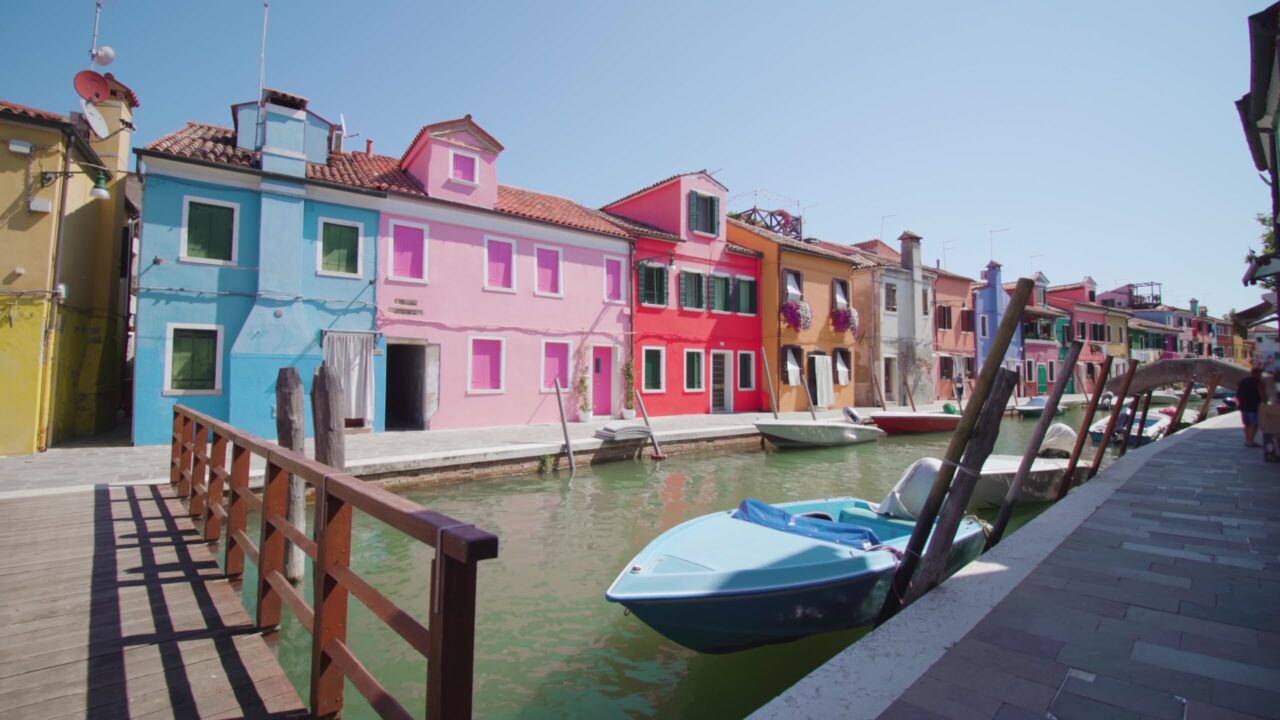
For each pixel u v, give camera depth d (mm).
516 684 4875
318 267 14656
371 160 18047
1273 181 11312
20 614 4266
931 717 2346
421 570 7285
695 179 22406
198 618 4238
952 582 3914
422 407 16234
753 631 4906
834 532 5883
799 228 31141
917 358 30562
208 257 13445
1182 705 2469
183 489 7977
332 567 2920
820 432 17516
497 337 17312
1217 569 4191
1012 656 2885
